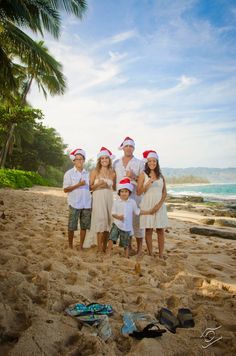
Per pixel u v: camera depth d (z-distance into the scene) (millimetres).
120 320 2498
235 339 2266
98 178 5031
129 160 5141
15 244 4391
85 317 2383
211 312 2736
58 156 47812
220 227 9945
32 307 2416
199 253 5344
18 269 3400
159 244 4801
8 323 2172
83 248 5082
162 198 4750
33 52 13945
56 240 5254
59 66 16438
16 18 13641
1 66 14133
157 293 3137
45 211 9023
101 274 3676
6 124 26906
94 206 4914
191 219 12195
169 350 2061
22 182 21438
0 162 28312
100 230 4812
